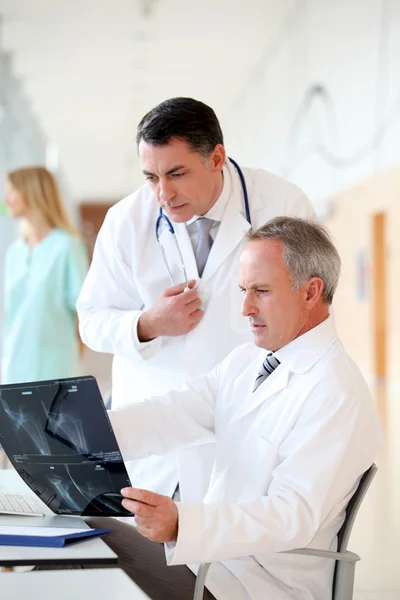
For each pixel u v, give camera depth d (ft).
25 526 5.44
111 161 70.18
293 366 5.68
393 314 30.32
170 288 7.50
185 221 7.02
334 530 5.51
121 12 32.78
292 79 37.29
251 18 35.32
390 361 31.04
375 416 5.55
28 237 12.85
